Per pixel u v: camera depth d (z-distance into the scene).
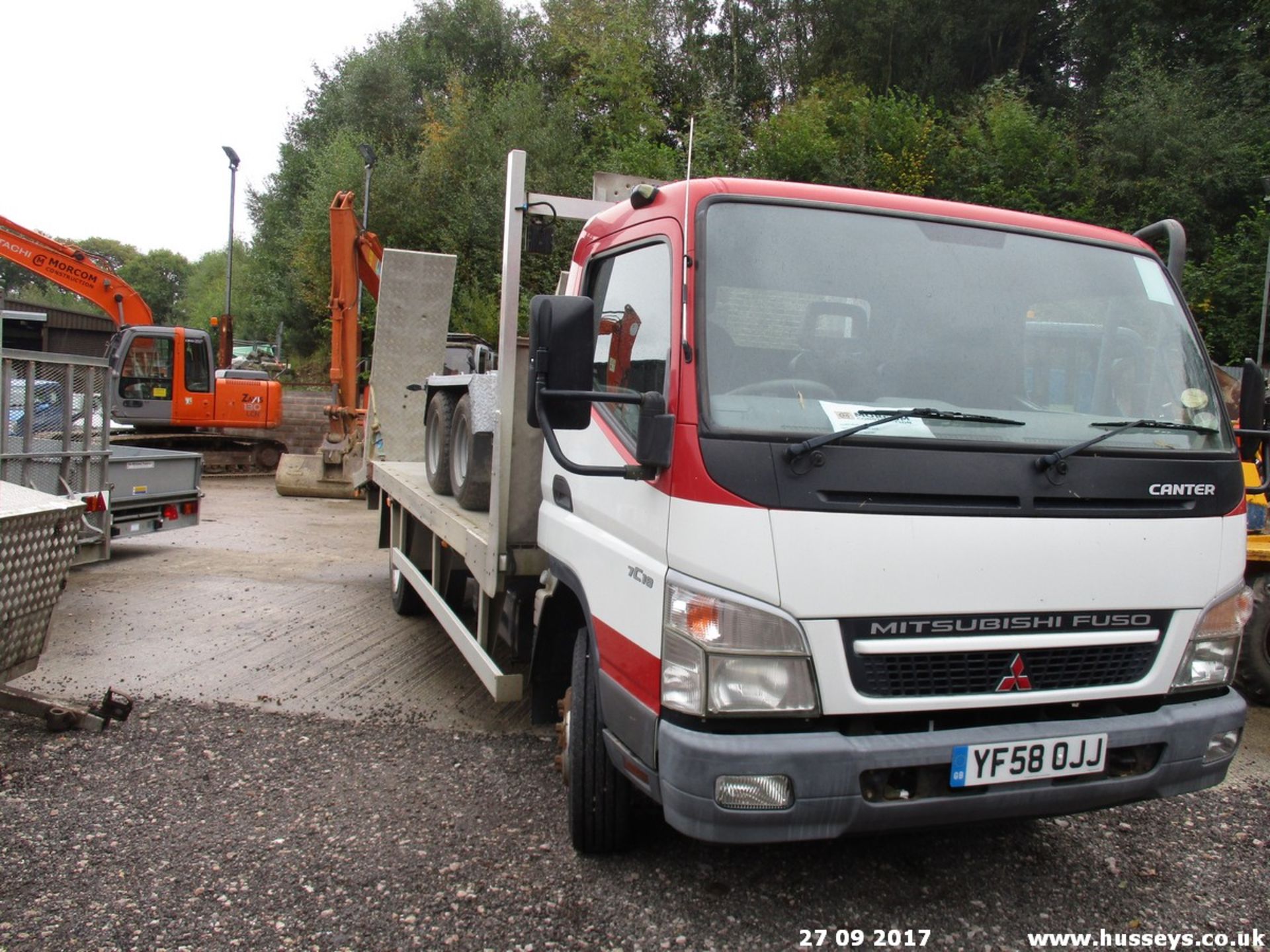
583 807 3.55
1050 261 3.41
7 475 7.09
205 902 3.28
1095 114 22.42
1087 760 2.95
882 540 2.76
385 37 35.69
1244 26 22.62
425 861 3.61
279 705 5.41
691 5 31.61
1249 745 5.25
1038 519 2.91
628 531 3.15
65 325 30.70
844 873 3.59
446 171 26.45
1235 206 19.36
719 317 2.95
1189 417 3.30
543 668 4.18
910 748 2.77
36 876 3.43
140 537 11.23
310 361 31.95
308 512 14.12
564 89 30.73
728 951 3.07
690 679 2.77
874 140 23.14
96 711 4.95
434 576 5.93
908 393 3.04
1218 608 3.19
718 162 23.55
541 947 3.08
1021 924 3.29
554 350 2.83
